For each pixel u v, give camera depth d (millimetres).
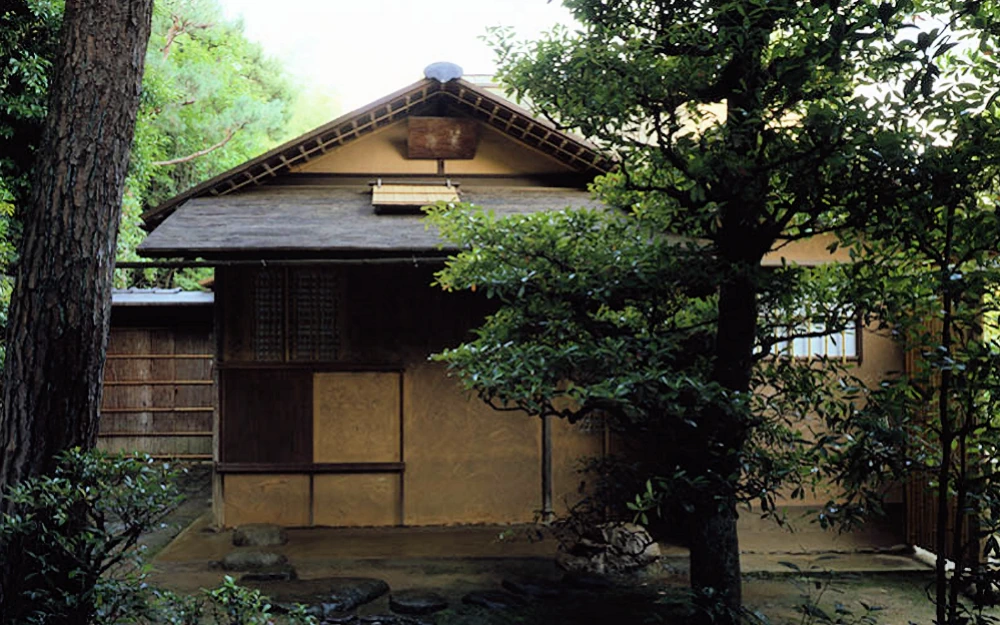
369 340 9133
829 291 5535
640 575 7414
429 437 9164
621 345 5160
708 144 4934
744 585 7188
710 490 5113
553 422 9227
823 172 4676
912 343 4086
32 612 4492
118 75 5121
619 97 5129
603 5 5371
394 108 9734
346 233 8391
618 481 6266
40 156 5059
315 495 9047
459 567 7707
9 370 4938
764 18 4672
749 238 5445
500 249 5969
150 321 13242
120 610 4508
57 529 4707
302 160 9867
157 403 13219
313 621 5039
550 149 9977
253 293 9055
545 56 5473
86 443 5039
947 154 3768
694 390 5012
